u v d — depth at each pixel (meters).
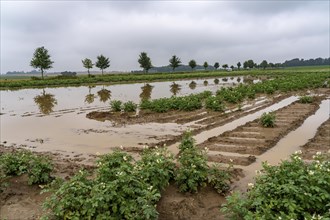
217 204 7.16
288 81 37.84
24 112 23.19
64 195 6.12
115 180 6.14
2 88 50.03
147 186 6.41
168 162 7.76
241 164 9.90
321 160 7.03
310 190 5.73
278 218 5.06
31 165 8.60
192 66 107.19
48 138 14.66
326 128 14.47
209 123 17.08
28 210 7.13
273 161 10.21
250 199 5.96
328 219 4.79
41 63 63.88
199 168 7.73
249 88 31.42
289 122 16.12
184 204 6.98
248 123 16.02
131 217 5.59
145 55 85.62
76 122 18.64
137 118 19.23
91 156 11.51
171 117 19.06
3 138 14.92
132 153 11.64
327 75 50.75
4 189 8.18
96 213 5.73
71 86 52.28
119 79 64.06
